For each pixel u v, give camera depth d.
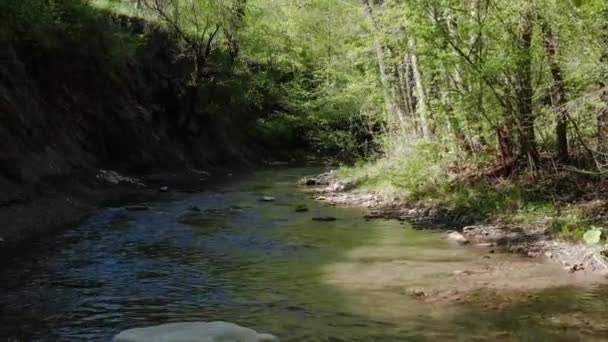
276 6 32.75
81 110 19.62
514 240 10.45
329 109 31.22
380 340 6.01
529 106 12.48
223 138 28.33
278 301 7.36
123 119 21.50
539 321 6.50
